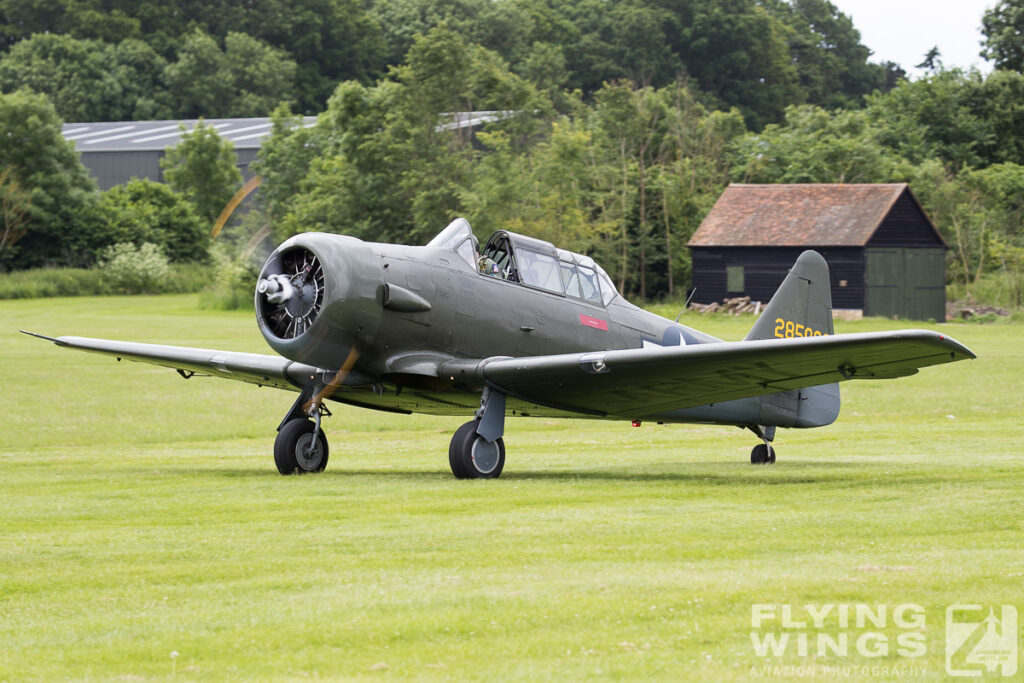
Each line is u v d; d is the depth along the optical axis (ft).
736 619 49.14
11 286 533.14
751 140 576.61
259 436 153.58
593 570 58.34
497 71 509.35
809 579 55.42
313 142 583.17
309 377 104.27
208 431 155.43
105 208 610.24
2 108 596.29
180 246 624.59
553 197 463.01
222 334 327.88
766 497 84.23
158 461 120.98
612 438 145.59
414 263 97.19
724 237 442.09
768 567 58.39
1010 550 62.54
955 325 406.21
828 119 611.06
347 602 52.85
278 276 95.61
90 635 48.88
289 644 47.19
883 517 73.61
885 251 427.74
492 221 456.04
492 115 510.99
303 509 80.38
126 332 333.42
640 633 47.70
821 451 125.08
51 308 466.70
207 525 74.18
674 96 603.67
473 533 69.15
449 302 98.27
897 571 57.00
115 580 57.98
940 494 84.58
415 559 61.87
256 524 74.13
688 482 94.48
